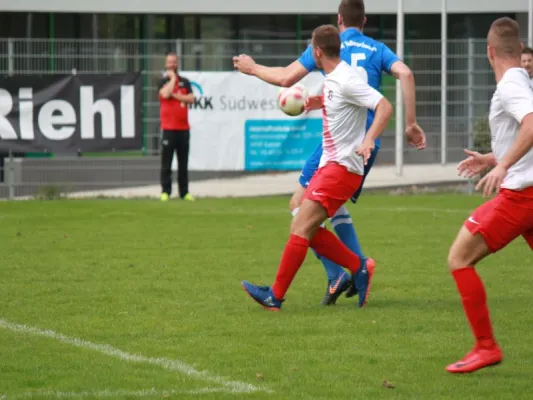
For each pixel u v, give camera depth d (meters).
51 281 22.58
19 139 43.59
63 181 46.59
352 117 18.31
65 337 16.83
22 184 45.41
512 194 13.88
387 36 65.06
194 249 28.05
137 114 44.28
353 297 20.97
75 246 28.52
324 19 64.69
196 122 44.38
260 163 44.84
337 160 18.52
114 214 37.50
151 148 45.53
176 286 21.94
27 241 29.61
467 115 48.19
